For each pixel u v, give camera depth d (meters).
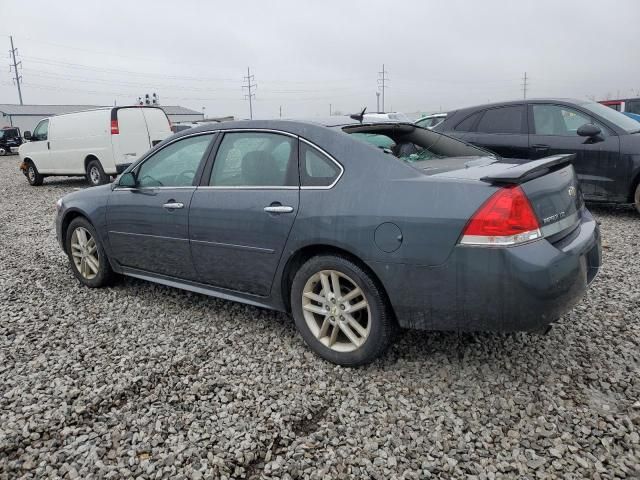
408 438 2.52
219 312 4.13
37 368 3.29
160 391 2.98
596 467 2.28
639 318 3.74
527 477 2.24
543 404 2.75
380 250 2.84
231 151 3.66
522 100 7.54
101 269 4.67
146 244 4.17
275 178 3.35
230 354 3.41
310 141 3.24
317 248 3.18
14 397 2.96
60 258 6.02
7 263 5.86
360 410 2.75
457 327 2.77
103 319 4.07
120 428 2.65
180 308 4.25
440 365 3.17
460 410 2.72
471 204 2.63
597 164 6.86
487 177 2.66
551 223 2.76
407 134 3.74
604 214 7.50
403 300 2.83
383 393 2.90
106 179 12.82
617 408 2.70
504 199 2.58
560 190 2.96
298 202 3.17
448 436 2.52
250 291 3.60
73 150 13.16
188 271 3.92
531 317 2.61
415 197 2.78
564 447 2.41
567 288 2.66
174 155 4.04
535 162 2.93
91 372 3.23
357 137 3.17
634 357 3.20
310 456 2.41
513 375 3.04
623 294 4.21
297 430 2.63
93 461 2.42
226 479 2.29
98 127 12.48
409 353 3.32
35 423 2.70
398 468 2.33
